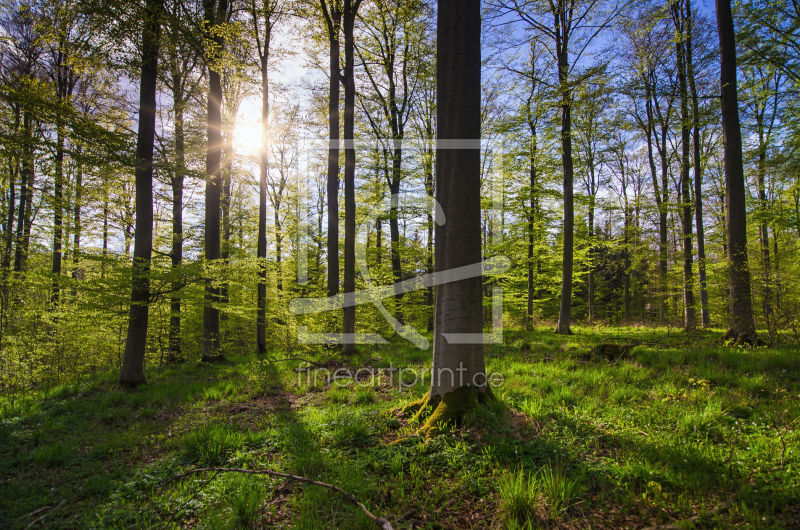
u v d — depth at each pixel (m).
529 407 4.66
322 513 2.83
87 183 10.66
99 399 6.93
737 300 8.49
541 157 15.86
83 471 3.96
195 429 4.93
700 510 2.58
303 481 3.19
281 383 7.59
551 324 21.05
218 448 4.07
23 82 7.17
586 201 17.05
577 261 18.34
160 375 9.45
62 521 2.94
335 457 3.71
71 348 9.91
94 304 7.78
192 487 3.38
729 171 8.73
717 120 12.98
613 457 3.44
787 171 11.76
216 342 11.13
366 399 5.89
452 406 4.27
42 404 6.82
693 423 3.94
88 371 10.90
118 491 3.37
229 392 7.11
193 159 10.78
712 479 2.98
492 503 2.84
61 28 7.70
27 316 9.48
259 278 10.49
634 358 7.34
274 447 4.16
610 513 2.66
